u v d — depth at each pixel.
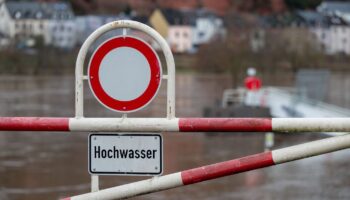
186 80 167.62
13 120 9.82
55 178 32.88
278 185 29.88
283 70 199.50
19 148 44.97
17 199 27.50
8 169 35.78
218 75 196.00
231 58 197.12
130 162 9.83
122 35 9.64
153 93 9.65
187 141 47.47
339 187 29.42
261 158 9.45
